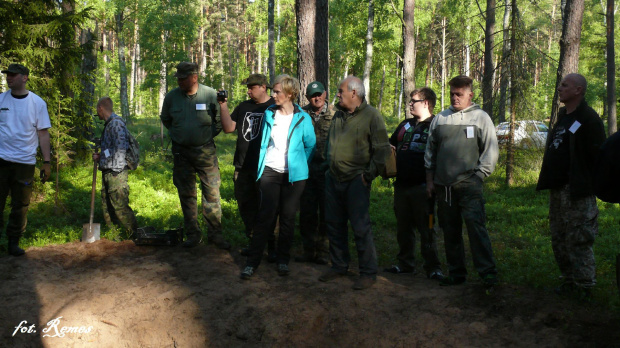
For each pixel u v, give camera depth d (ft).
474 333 12.57
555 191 14.25
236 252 18.52
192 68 17.13
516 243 22.74
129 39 149.89
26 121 17.46
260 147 16.69
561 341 11.80
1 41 29.40
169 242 18.78
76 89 32.96
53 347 13.51
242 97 127.95
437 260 16.42
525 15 70.69
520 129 40.55
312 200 17.31
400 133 16.83
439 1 116.98
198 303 14.65
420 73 141.79
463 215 14.16
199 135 17.62
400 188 16.58
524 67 40.47
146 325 14.15
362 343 13.04
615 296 13.83
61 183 31.58
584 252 13.41
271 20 64.64
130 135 20.11
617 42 92.89
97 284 15.72
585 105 13.25
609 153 10.40
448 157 14.21
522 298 13.61
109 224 20.52
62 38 31.99
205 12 188.65
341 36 108.37
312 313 13.94
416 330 12.96
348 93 14.73
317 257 17.71
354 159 14.97
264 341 13.61
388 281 15.80
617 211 29.01
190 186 18.44
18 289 15.19
